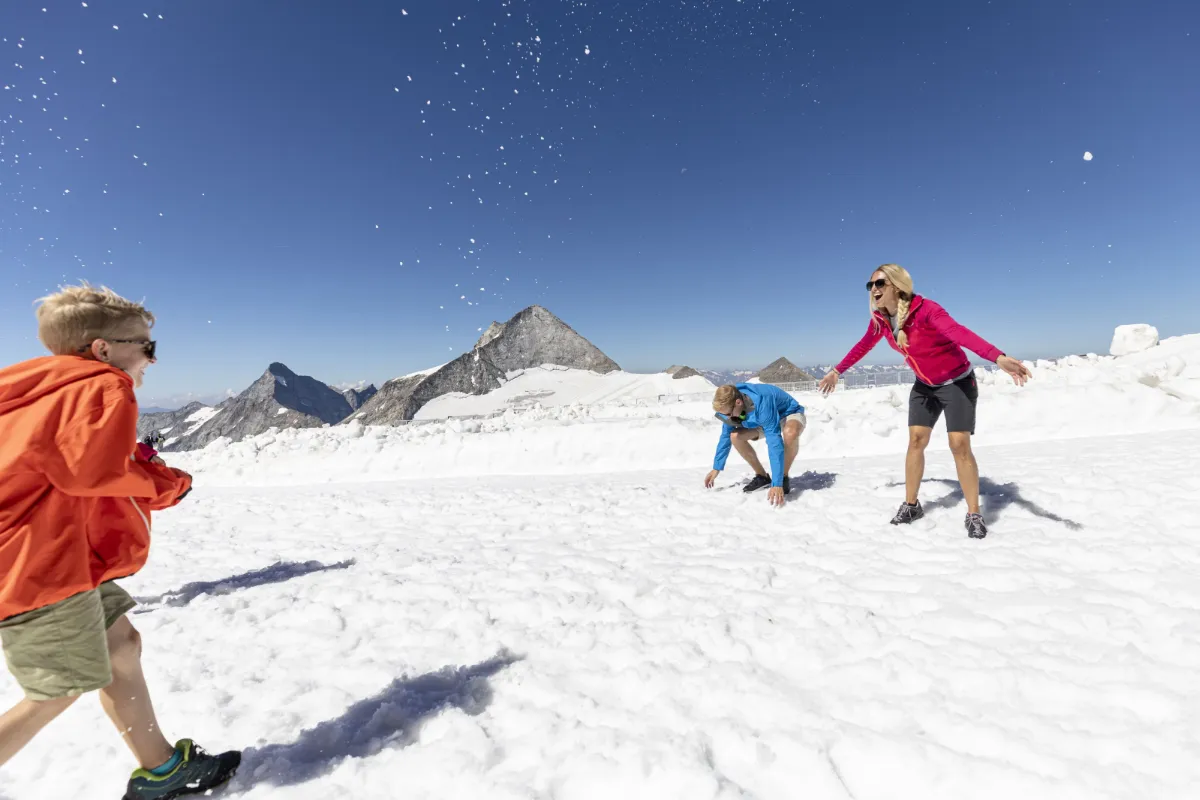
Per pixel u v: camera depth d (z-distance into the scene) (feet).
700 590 10.03
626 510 16.79
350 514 19.93
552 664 7.74
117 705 5.09
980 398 28.09
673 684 6.88
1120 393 26.32
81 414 4.40
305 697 7.20
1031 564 9.81
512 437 31.42
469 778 5.44
